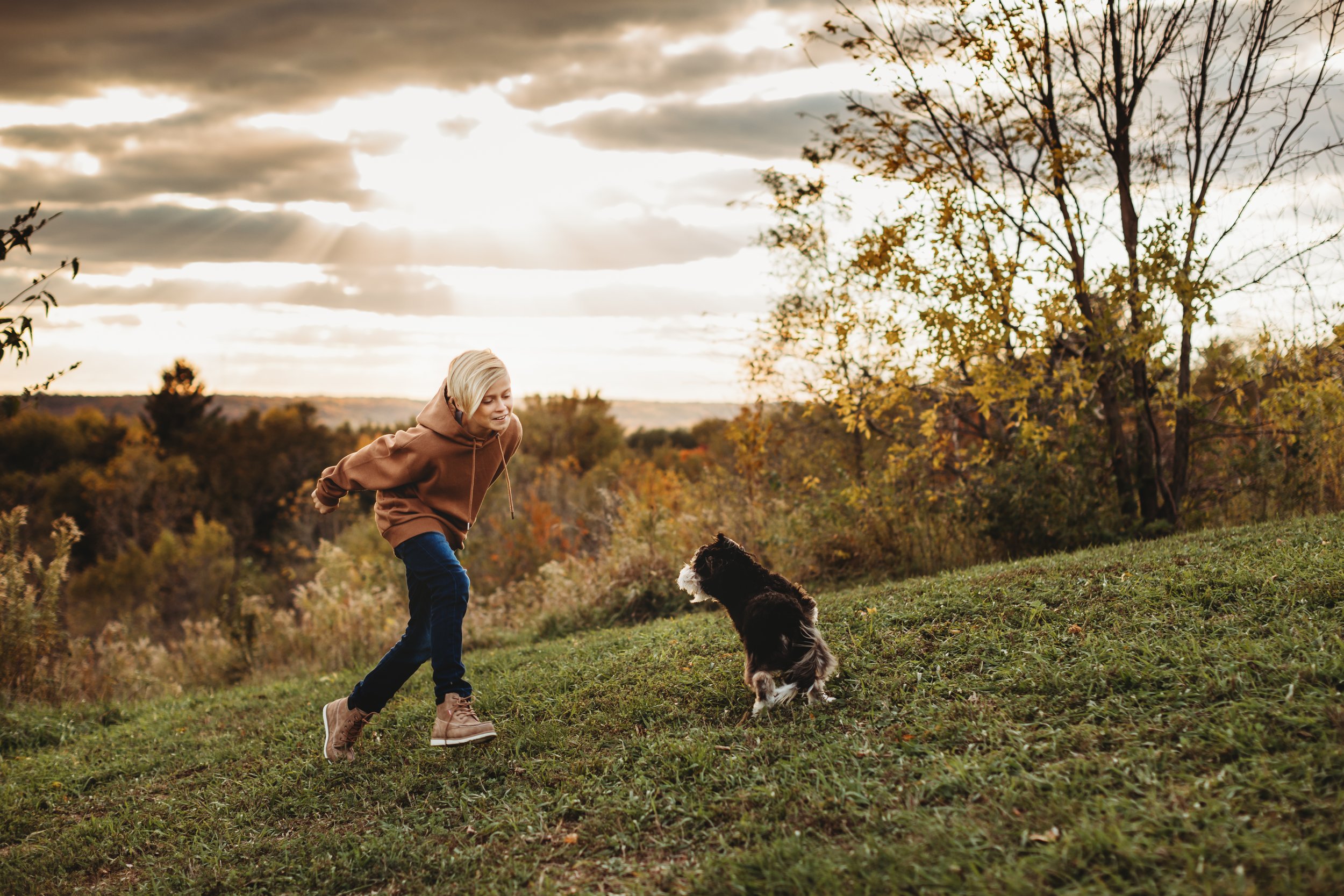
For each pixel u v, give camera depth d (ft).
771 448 41.73
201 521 129.08
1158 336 26.48
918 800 10.00
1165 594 15.64
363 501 129.70
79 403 209.87
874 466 33.35
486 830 11.36
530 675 18.70
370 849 11.16
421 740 15.14
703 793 11.21
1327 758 8.87
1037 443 28.58
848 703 13.56
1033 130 30.22
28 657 27.07
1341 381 27.35
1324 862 7.32
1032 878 8.01
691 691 15.34
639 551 31.76
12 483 158.30
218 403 217.56
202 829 13.02
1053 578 18.13
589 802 11.69
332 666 30.45
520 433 14.51
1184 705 10.97
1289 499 27.91
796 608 14.07
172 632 88.69
